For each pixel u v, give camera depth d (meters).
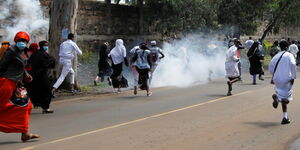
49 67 10.12
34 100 10.09
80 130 8.23
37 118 9.59
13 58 6.92
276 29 31.59
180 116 9.61
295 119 9.26
